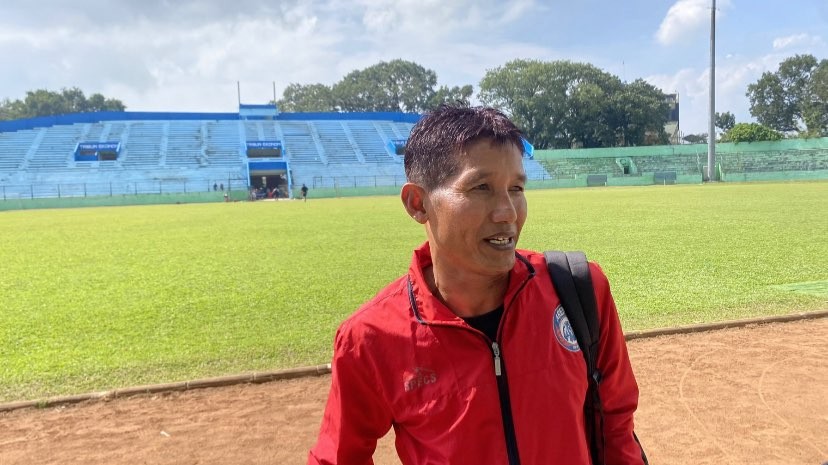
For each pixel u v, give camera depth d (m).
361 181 61.25
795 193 31.38
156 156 60.97
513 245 1.68
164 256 14.23
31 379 5.77
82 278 11.44
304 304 8.57
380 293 1.92
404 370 1.73
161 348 6.66
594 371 1.93
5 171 54.50
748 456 3.83
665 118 84.25
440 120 1.71
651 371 5.38
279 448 4.25
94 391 5.38
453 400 1.68
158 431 4.55
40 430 4.63
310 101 103.94
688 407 4.59
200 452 4.21
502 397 1.70
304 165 62.72
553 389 1.74
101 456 4.19
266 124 70.69
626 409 2.05
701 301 7.89
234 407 4.96
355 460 1.94
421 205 1.79
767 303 7.69
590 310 1.88
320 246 15.03
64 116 64.12
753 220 17.66
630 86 82.69
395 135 72.31
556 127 81.62
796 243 12.66
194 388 5.38
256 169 60.81
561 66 79.50
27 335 7.36
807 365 5.37
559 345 1.79
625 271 10.13
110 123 65.75
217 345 6.71
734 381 5.06
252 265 12.32
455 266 1.73
